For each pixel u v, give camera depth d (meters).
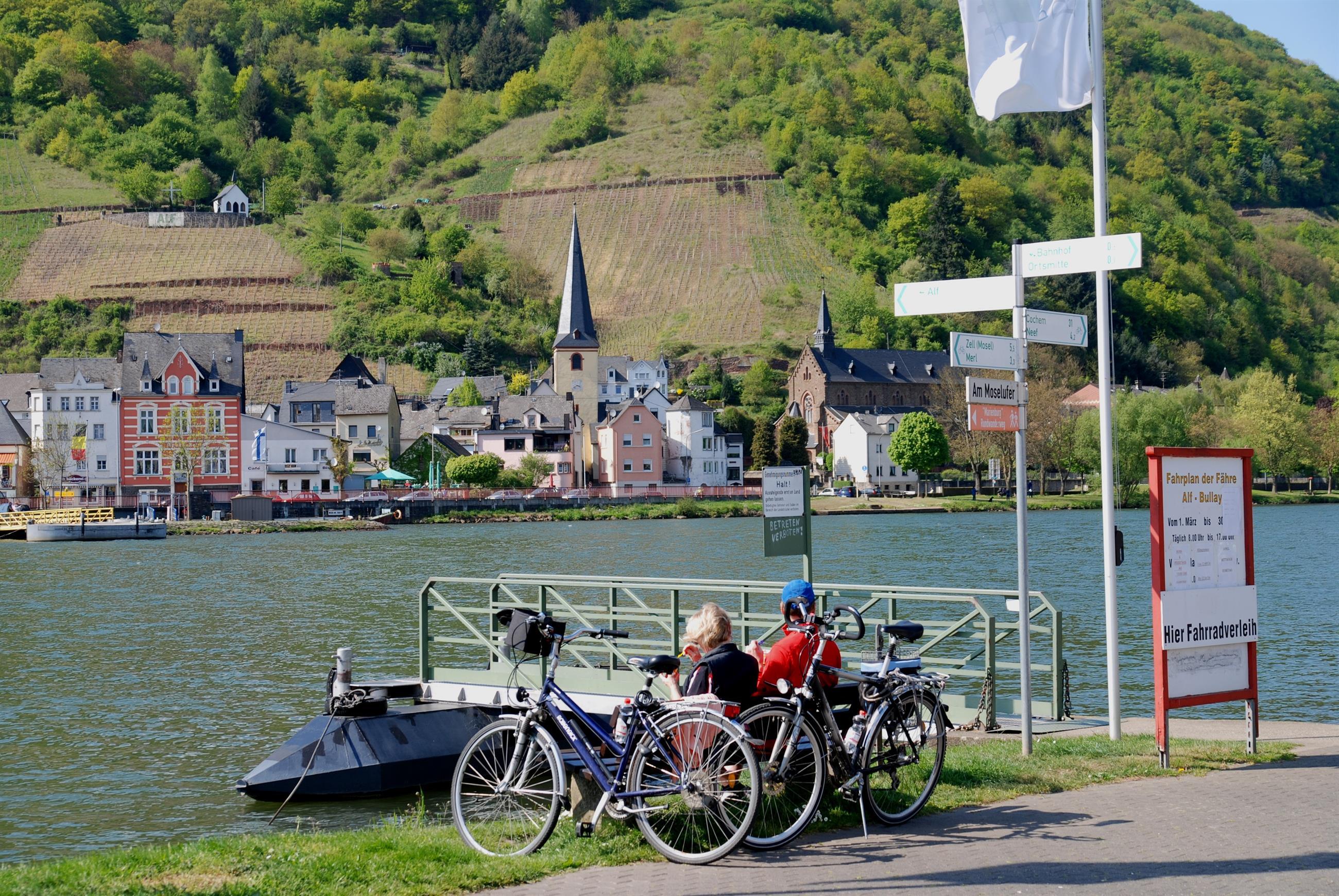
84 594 51.59
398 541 90.06
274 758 17.92
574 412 158.00
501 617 11.11
